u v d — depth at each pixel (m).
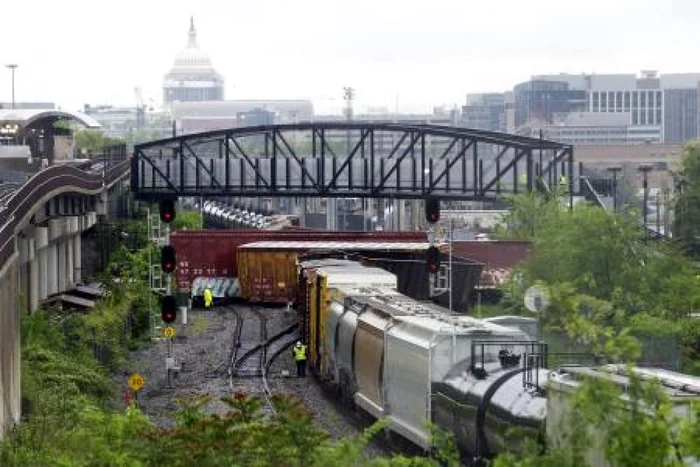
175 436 40.44
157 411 80.62
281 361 104.06
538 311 62.12
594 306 75.75
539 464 31.41
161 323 119.50
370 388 69.69
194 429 40.44
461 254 128.25
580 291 94.94
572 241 97.50
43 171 104.50
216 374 96.50
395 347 63.44
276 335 116.44
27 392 72.38
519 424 44.16
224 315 133.50
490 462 42.62
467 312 108.62
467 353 56.22
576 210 100.75
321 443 39.53
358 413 73.81
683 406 36.22
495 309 107.12
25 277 106.06
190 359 104.50
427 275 112.88
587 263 96.69
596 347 35.66
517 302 101.44
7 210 76.69
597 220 96.94
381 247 121.56
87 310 115.69
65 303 123.69
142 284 121.94
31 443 56.91
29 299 107.38
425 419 56.69
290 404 40.16
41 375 79.00
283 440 39.47
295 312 132.88
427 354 56.59
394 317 66.38
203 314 134.25
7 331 64.75
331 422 75.19
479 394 49.59
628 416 30.98
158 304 122.50
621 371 40.75
